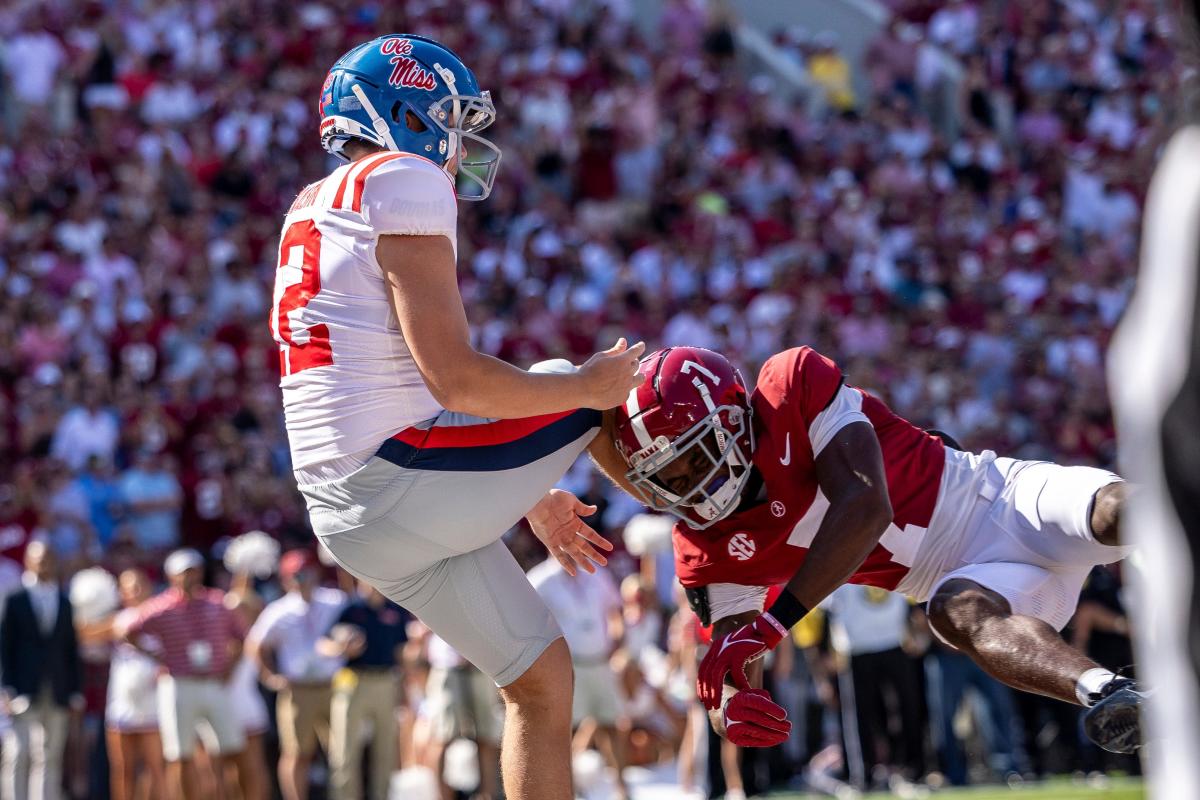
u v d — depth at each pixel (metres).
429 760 31.56
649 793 32.91
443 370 10.16
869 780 32.78
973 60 65.44
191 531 39.25
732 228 55.69
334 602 31.94
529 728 11.32
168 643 30.22
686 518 12.61
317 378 10.56
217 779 30.62
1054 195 60.09
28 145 51.19
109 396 42.22
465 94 11.21
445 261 10.33
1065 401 49.25
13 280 45.69
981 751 35.75
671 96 62.56
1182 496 4.45
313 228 10.60
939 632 12.45
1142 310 4.66
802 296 50.88
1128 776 34.62
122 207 49.50
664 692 34.97
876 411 13.01
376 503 10.59
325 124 11.24
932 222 57.38
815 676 34.09
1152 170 4.81
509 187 56.19
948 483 12.90
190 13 58.88
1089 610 32.62
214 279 47.59
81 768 32.00
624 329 49.03
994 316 51.25
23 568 36.72
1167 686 4.61
